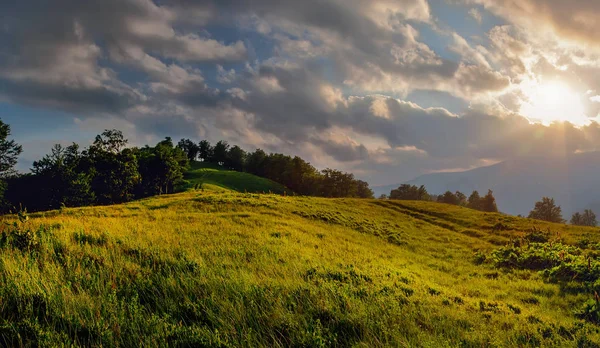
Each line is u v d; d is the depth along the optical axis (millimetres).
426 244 28469
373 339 7207
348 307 8797
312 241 21234
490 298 13531
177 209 31172
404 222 38531
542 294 14461
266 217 28625
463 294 13805
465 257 23891
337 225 31484
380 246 24984
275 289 9578
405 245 27609
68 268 9500
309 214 33812
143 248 12953
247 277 10438
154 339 6289
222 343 6496
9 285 7691
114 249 12430
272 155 153500
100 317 6914
